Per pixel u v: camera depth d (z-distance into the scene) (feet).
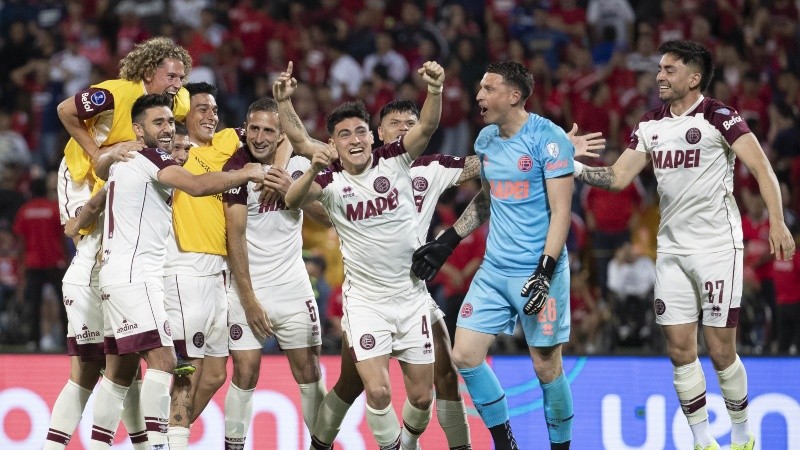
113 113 37.24
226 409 39.04
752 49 83.10
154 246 35.50
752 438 37.17
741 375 36.68
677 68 35.83
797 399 44.75
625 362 45.34
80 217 36.37
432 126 34.42
